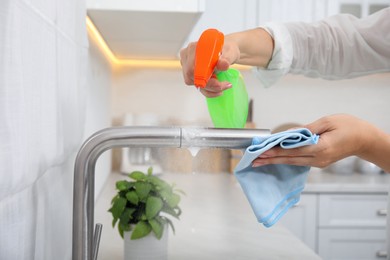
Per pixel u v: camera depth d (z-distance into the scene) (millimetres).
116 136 507
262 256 1057
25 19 494
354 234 2145
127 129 510
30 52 519
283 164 582
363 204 2143
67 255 977
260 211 560
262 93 2613
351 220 2145
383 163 712
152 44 1735
